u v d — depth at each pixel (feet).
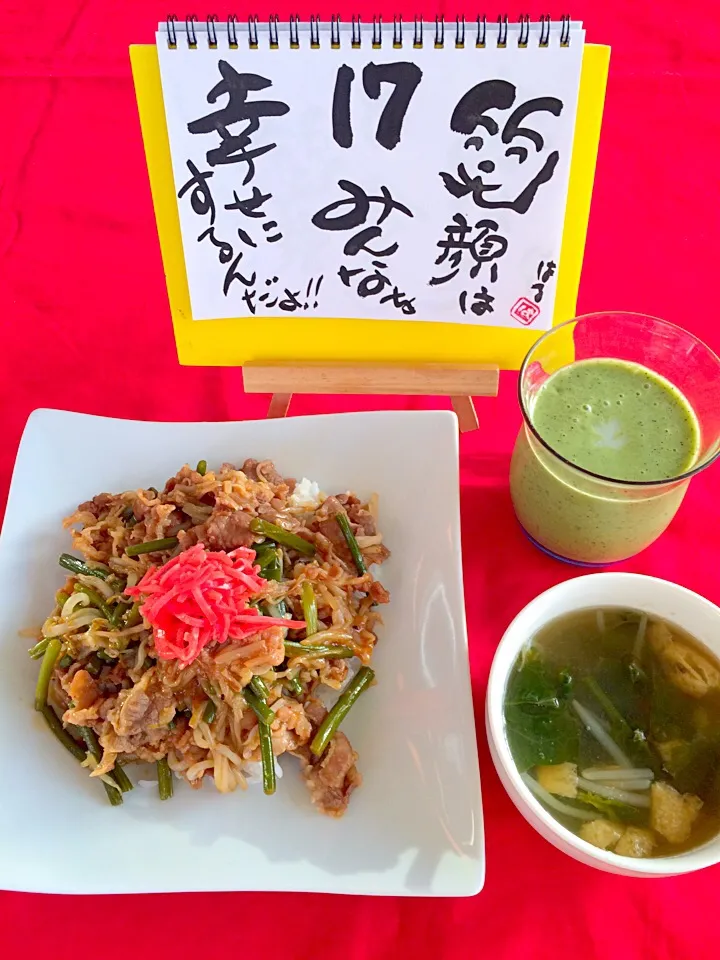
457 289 1.23
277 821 1.10
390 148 1.10
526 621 1.07
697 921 1.08
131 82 1.92
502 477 1.47
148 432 1.37
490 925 1.08
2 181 1.82
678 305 1.62
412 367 1.33
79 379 1.58
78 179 1.82
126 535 1.24
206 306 1.25
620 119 1.84
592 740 1.08
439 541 1.27
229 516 1.19
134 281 1.69
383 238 1.18
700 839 1.01
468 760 1.09
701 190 1.76
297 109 1.08
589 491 1.17
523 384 1.15
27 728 1.16
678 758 1.06
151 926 1.09
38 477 1.34
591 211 1.74
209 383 1.57
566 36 1.01
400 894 1.01
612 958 1.06
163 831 1.09
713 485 1.44
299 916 1.09
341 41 1.03
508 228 1.16
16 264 1.71
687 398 1.25
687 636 1.13
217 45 1.03
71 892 1.02
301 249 1.19
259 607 1.17
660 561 1.38
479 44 1.02
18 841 1.06
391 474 1.35
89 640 1.15
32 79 1.93
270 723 1.10
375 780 1.13
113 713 1.11
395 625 1.25
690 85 1.86
